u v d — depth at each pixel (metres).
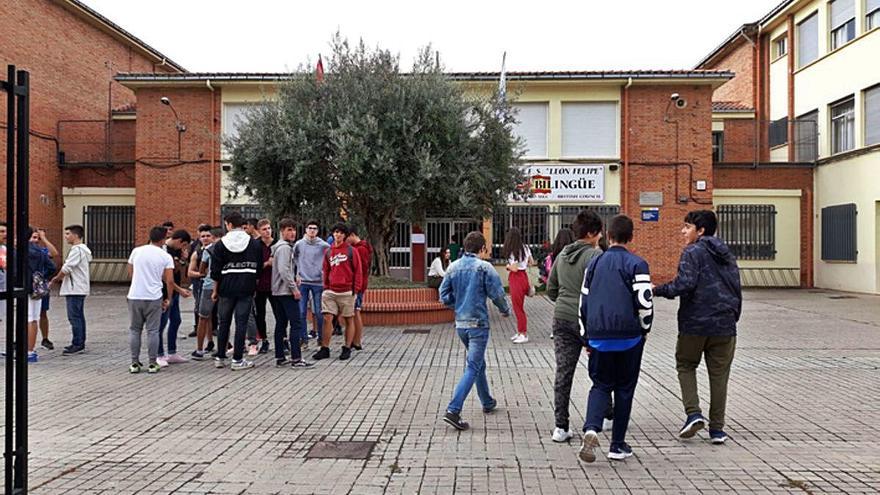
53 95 23.42
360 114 13.09
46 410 6.77
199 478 4.87
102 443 5.70
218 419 6.45
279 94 14.26
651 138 21.64
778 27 26.22
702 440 5.77
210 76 21.38
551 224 21.80
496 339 11.60
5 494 3.72
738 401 7.16
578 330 5.73
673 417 6.53
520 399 7.24
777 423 6.29
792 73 25.08
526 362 9.40
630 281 5.11
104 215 23.64
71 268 10.02
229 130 21.94
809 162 23.55
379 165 12.57
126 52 28.23
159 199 21.94
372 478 4.86
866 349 10.56
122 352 10.26
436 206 14.09
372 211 14.23
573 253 5.82
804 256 23.58
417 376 8.42
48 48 23.12
